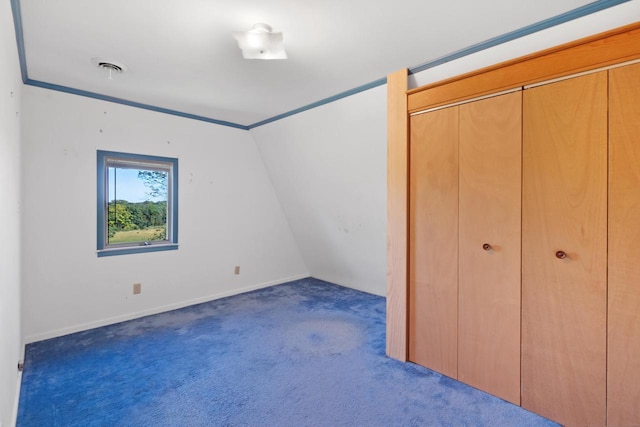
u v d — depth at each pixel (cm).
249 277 439
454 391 202
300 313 348
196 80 268
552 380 173
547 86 171
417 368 230
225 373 225
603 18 167
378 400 194
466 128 203
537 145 175
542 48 190
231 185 412
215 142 394
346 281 466
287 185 433
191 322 321
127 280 328
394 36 198
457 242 210
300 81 268
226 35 198
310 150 365
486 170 195
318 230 444
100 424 173
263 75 257
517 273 184
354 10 172
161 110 346
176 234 363
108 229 322
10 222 179
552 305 172
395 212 239
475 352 203
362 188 349
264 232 454
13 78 194
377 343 274
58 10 173
